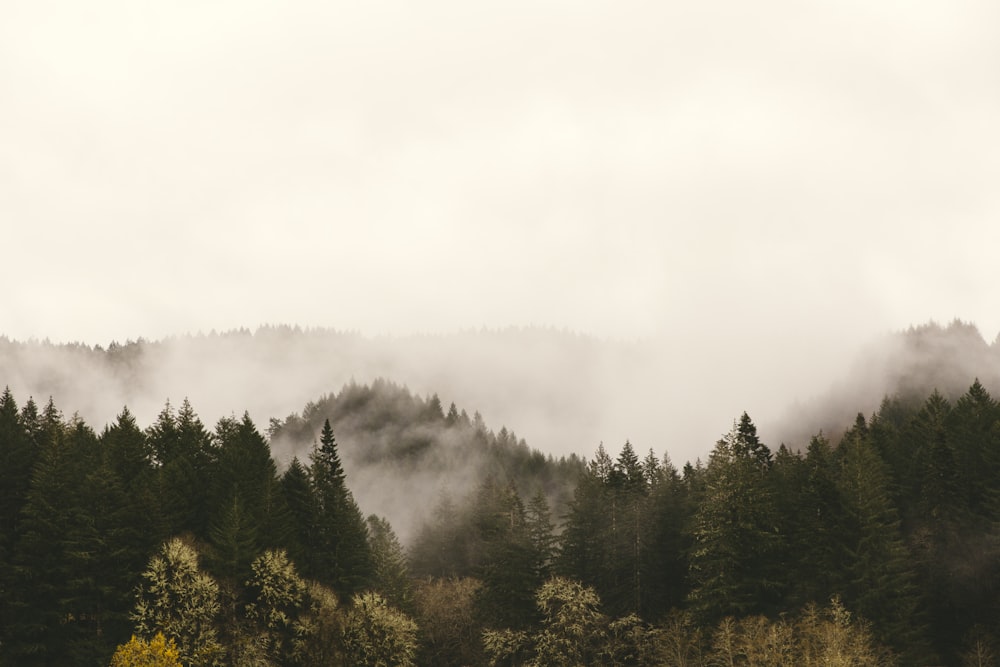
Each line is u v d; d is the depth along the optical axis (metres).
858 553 66.25
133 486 67.44
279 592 63.16
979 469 75.56
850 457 74.69
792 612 66.19
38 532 59.69
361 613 66.88
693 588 79.12
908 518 74.88
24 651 55.69
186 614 57.72
